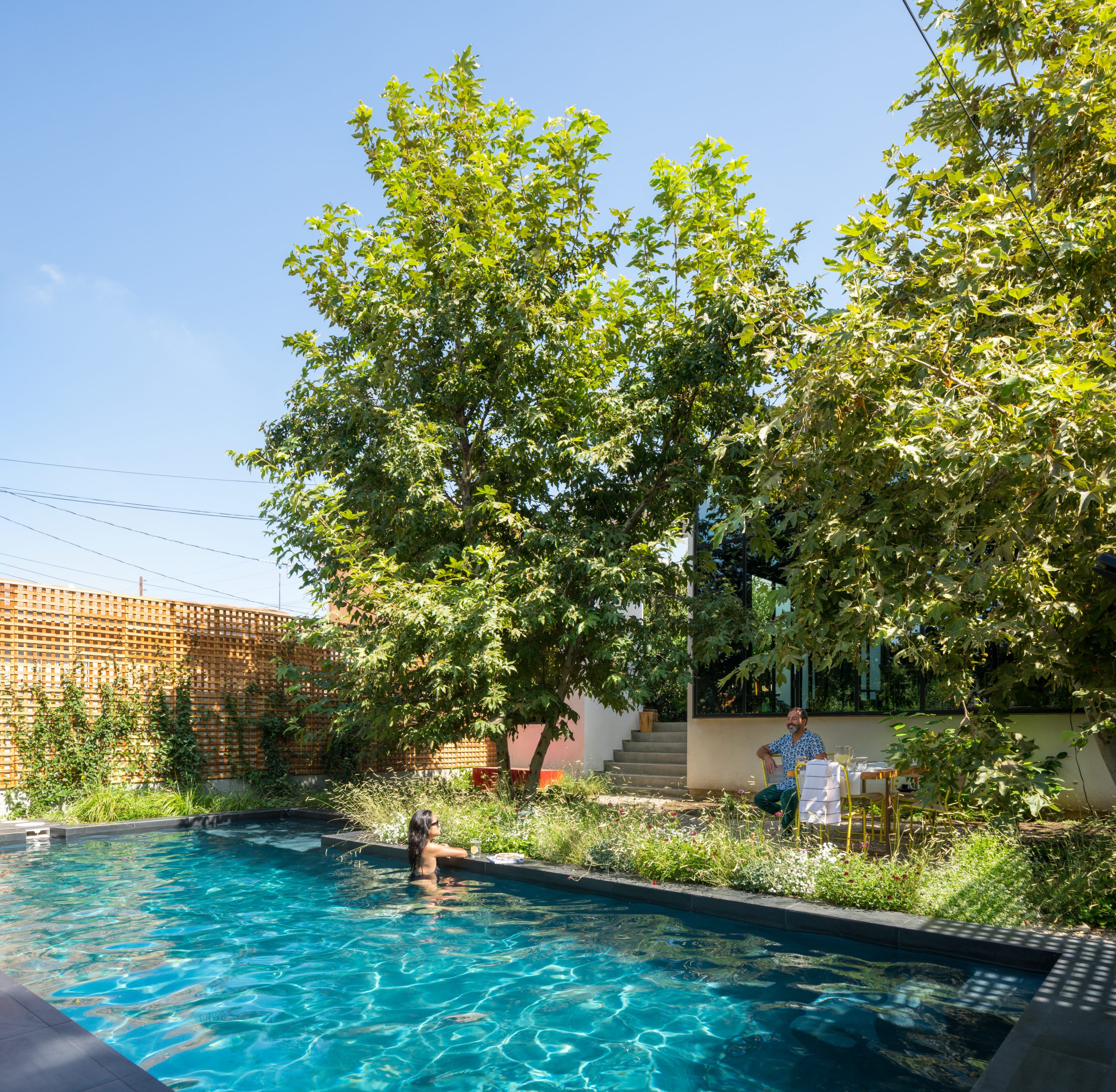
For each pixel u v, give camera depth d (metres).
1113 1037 3.44
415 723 10.81
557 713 11.37
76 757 11.21
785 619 5.89
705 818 8.38
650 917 6.31
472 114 10.86
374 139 10.84
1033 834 8.14
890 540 5.53
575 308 10.82
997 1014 4.23
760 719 12.75
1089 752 9.88
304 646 14.31
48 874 8.22
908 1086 3.49
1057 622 5.73
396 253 10.77
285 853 9.27
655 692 11.15
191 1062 3.88
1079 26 6.59
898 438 5.09
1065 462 4.39
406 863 8.56
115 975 5.12
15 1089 2.95
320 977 5.05
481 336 10.64
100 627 11.84
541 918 6.34
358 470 11.21
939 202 6.92
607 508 11.49
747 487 10.06
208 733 12.84
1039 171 6.83
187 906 6.86
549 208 10.85
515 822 9.08
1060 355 4.63
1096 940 4.94
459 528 10.98
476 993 4.75
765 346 6.38
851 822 7.54
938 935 5.18
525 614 9.86
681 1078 3.64
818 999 4.50
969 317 5.70
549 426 10.91
